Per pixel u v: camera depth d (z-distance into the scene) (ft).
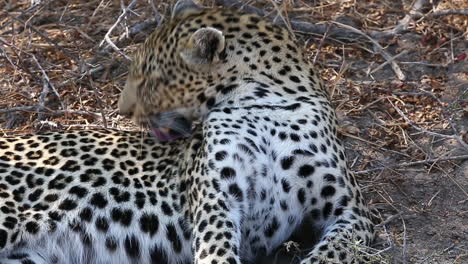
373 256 29.78
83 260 30.40
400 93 41.57
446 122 39.91
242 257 30.68
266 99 31.63
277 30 33.37
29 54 42.24
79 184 30.78
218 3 46.11
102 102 41.09
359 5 47.65
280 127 30.89
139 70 33.99
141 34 45.29
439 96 41.60
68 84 41.91
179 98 32.68
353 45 45.01
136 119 34.42
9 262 29.63
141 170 31.35
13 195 30.37
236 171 29.76
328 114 32.22
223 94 32.22
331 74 43.11
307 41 45.11
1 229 29.60
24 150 31.81
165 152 31.96
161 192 30.86
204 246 28.81
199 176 29.94
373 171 37.11
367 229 30.81
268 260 31.58
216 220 29.12
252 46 32.42
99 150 31.81
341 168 31.12
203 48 31.48
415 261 31.76
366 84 42.22
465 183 36.32
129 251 30.50
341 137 39.19
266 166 30.17
